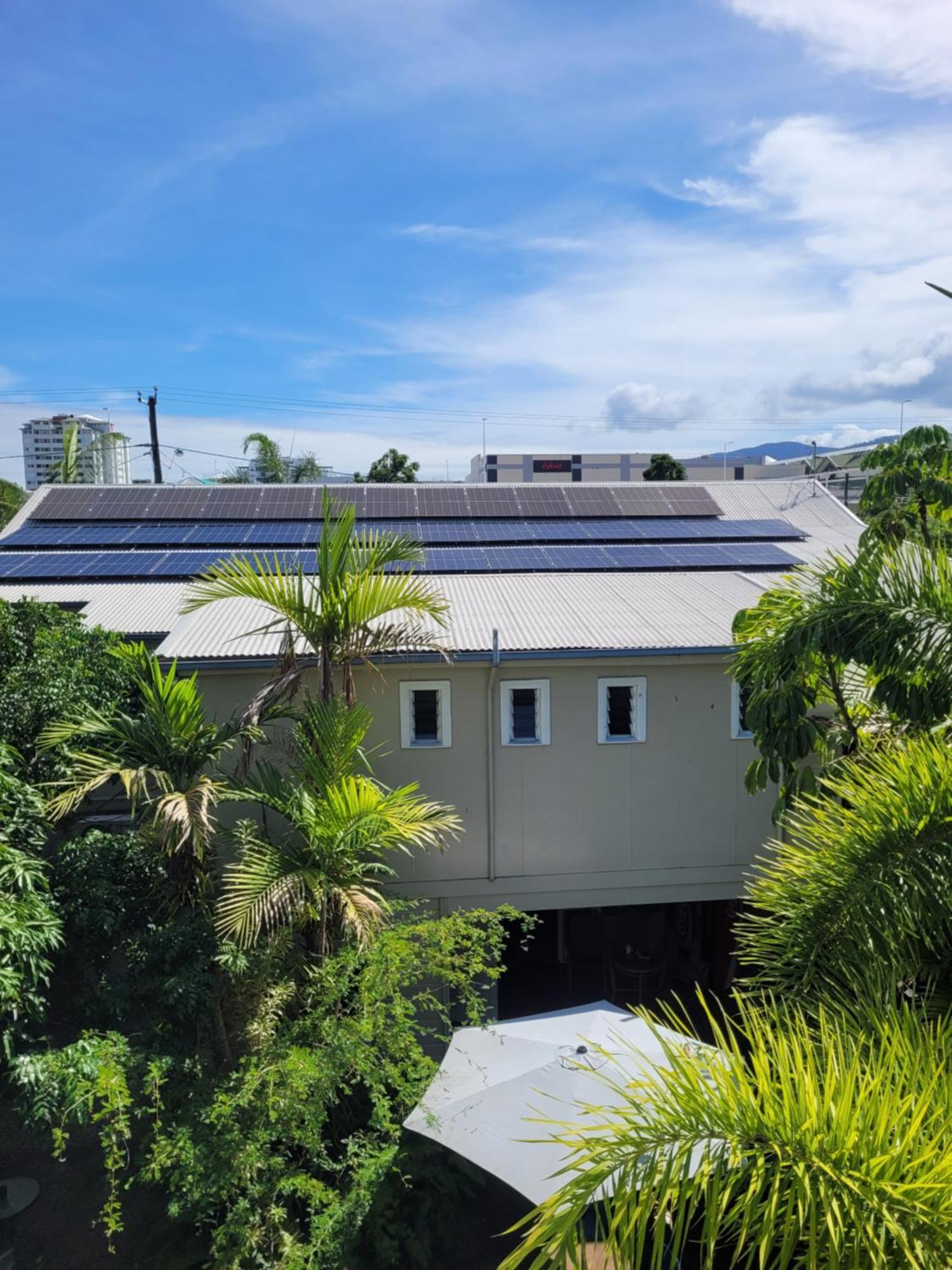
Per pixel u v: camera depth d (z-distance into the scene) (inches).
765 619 312.8
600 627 426.3
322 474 1617.9
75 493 740.0
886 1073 139.7
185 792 301.6
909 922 193.5
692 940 546.3
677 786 419.8
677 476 2050.9
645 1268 201.8
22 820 284.5
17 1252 317.7
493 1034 328.8
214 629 423.2
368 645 350.0
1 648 337.7
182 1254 300.2
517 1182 263.3
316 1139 289.1
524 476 4340.6
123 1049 271.9
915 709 255.3
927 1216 118.6
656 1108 140.8
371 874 402.9
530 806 413.1
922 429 488.1
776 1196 120.1
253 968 314.8
